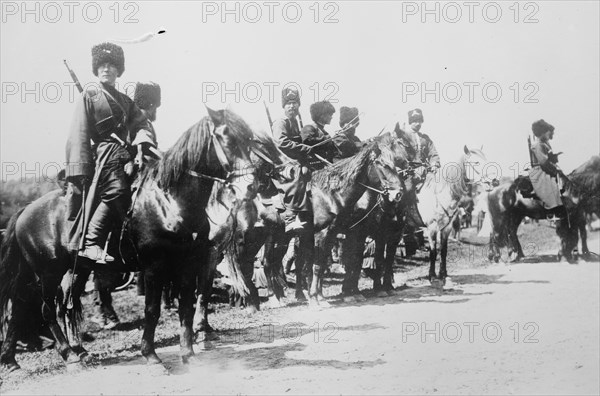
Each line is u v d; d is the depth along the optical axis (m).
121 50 7.61
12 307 7.22
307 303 9.62
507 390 7.17
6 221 8.29
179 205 6.74
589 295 9.86
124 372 6.96
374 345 8.05
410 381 7.17
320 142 9.67
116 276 7.41
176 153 6.77
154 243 6.74
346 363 7.48
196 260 7.05
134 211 6.85
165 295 8.66
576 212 11.59
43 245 7.03
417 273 11.10
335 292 10.36
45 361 7.28
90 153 7.05
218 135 6.57
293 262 10.20
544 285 10.42
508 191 11.38
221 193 7.67
